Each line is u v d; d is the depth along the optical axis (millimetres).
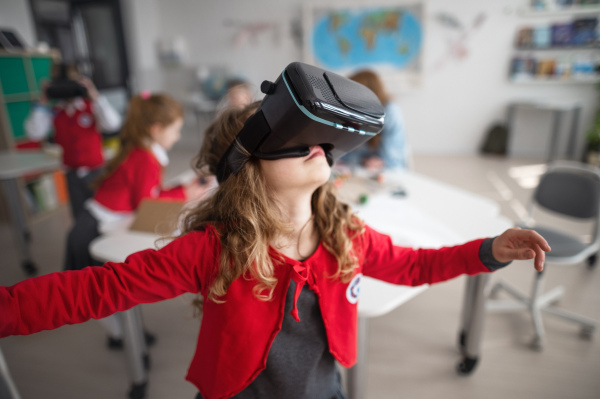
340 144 622
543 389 1614
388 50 5488
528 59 5047
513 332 1947
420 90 5559
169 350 1869
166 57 6027
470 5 5121
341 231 712
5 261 2771
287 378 708
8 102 3586
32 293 505
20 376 1732
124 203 1698
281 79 544
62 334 2012
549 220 3246
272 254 663
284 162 601
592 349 1832
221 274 626
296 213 682
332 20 5500
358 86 606
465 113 5535
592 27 4727
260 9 5754
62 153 2838
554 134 4871
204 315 689
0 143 3344
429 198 1886
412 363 1765
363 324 1145
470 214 1685
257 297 643
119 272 575
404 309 2152
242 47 5957
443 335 1945
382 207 1757
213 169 754
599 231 1853
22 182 3404
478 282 1559
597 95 5035
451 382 1656
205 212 710
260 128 566
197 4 5910
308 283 686
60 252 2904
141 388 1582
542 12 4883
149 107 1627
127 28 5812
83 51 5918
